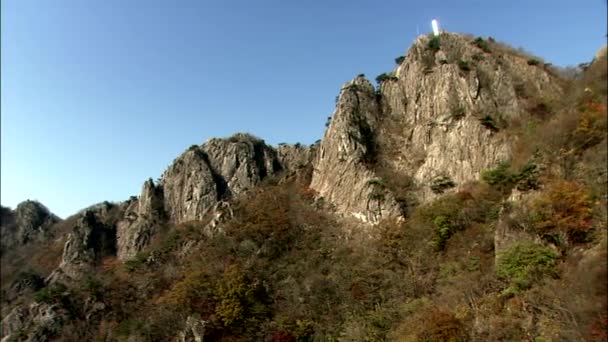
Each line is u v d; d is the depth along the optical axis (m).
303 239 79.56
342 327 60.00
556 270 41.12
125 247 118.69
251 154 124.31
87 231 126.06
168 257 97.19
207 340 66.62
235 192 116.81
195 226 104.12
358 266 67.69
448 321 45.97
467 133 75.81
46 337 86.19
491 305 44.84
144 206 124.56
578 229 42.12
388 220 72.88
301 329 62.72
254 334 65.31
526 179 54.09
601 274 33.06
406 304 56.34
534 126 69.25
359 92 93.50
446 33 95.19
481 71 85.06
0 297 123.00
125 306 88.50
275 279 73.50
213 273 77.88
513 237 48.50
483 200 63.34
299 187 94.44
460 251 59.25
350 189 81.25
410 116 87.50
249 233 83.88
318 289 67.12
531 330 38.88
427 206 70.38
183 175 124.38
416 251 64.75
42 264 142.75
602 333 31.34
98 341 81.50
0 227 170.75
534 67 85.44
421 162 79.75
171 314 73.06
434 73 86.88
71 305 92.69
